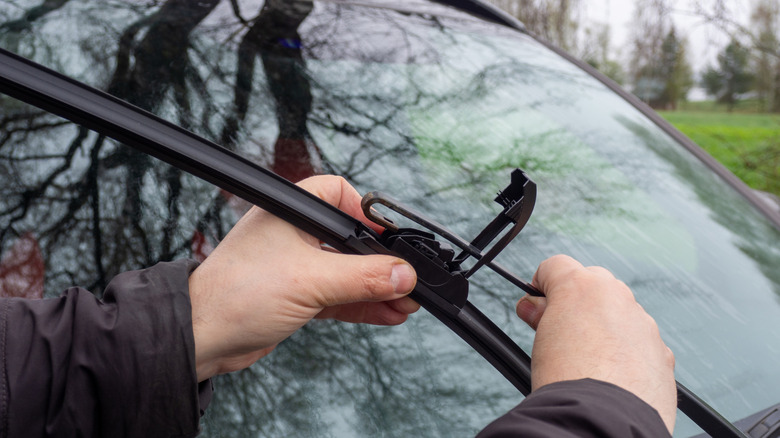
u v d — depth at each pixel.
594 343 0.63
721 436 0.83
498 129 1.45
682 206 1.52
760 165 8.08
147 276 0.69
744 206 1.65
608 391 0.56
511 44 1.78
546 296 0.74
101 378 0.63
